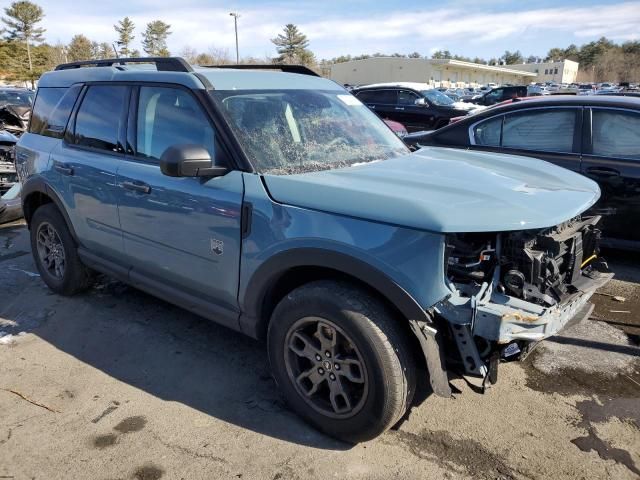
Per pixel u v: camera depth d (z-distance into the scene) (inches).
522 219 92.6
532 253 96.7
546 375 131.2
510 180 113.5
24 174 177.9
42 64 2642.7
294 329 106.8
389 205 93.5
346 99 152.6
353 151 130.5
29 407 117.7
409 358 98.3
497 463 101.3
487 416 115.1
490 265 97.6
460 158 138.6
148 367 134.6
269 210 105.3
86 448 105.0
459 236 97.7
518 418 114.6
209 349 143.5
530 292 94.4
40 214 172.9
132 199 133.7
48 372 132.0
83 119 156.2
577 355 140.5
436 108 562.9
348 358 100.8
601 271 123.1
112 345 145.4
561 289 101.4
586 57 4953.3
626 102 196.4
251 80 133.3
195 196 117.5
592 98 204.5
